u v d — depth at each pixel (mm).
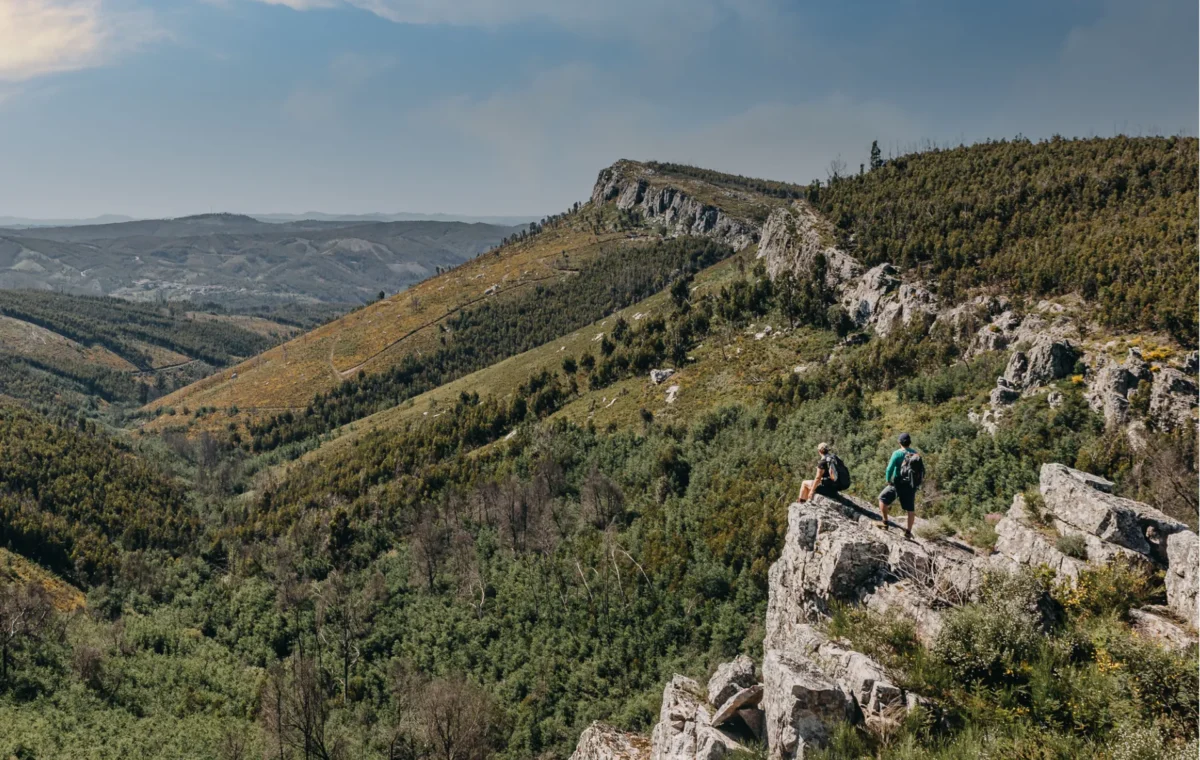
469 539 95250
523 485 100938
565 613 74875
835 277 112500
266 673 80688
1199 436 45531
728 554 71125
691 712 17719
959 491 51562
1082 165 101250
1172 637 13805
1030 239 88375
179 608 101375
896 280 99250
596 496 90062
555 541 86875
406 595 88750
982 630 14219
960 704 13359
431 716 57750
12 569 101875
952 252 94438
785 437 82188
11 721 64438
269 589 99125
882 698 13734
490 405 147750
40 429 162125
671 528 79750
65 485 140125
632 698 61875
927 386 73250
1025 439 53344
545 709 63969
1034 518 18328
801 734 13547
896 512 26516
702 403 104562
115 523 134125
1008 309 76625
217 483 178375
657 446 98062
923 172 134125
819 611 18312
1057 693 12938
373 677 74750
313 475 157750
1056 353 60094
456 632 77875
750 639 60656
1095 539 16547
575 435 113375
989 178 115312
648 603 70938
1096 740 12086
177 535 134000
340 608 84688
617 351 145250
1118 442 48031
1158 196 82938
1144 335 59719
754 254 185750
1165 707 12117
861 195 135875
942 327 82188
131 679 76875
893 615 15914
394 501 116750
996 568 15820
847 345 98000
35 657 76688
